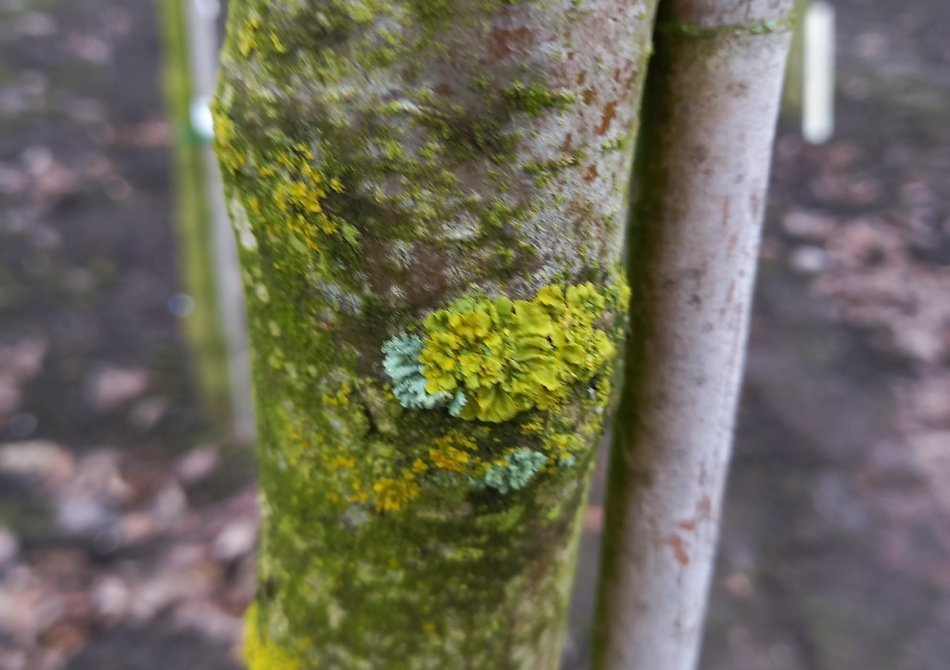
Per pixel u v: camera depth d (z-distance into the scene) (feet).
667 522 0.48
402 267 0.32
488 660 0.42
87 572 1.31
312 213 0.32
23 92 2.81
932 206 2.14
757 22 0.37
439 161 0.30
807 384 1.71
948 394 1.66
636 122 0.35
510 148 0.31
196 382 1.77
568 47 0.30
